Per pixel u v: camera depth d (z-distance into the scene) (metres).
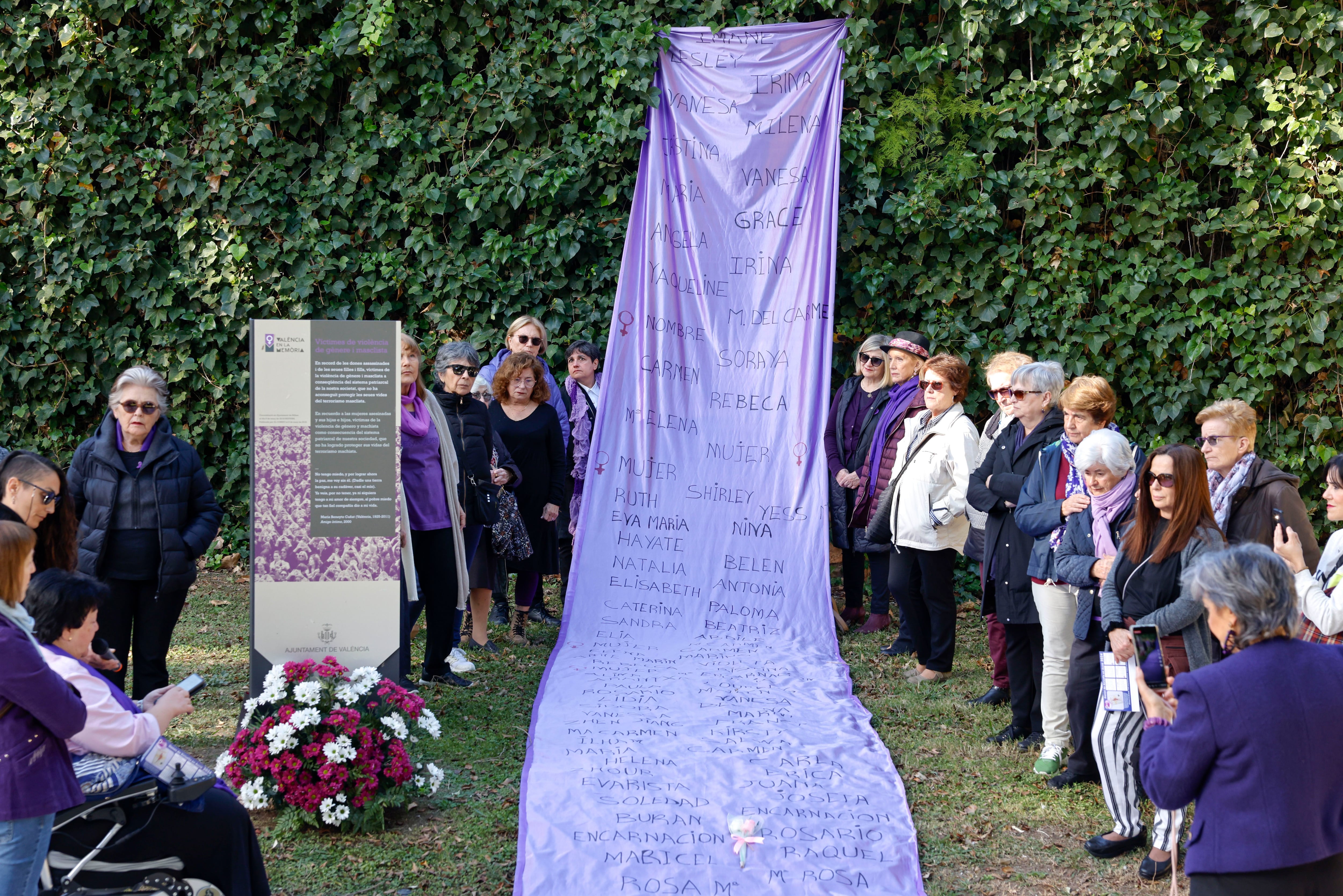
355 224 8.99
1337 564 4.39
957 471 6.30
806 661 6.75
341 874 4.13
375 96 8.77
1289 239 8.15
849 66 8.41
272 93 8.73
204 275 8.94
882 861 4.27
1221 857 2.69
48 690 2.91
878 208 8.60
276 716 4.53
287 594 4.92
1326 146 8.12
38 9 8.86
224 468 9.18
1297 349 8.16
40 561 4.23
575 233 8.66
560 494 7.43
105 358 9.09
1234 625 2.79
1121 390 8.46
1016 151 8.62
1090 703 4.82
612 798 4.74
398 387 4.96
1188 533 4.13
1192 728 2.75
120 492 5.21
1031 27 8.30
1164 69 8.17
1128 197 8.30
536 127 8.82
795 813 4.64
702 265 8.34
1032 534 5.07
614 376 8.12
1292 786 2.64
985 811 4.81
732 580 7.56
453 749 5.44
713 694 6.12
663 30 8.56
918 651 6.79
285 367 4.89
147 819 3.39
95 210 8.84
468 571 6.71
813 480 7.80
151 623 5.32
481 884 4.09
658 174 8.48
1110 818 4.73
